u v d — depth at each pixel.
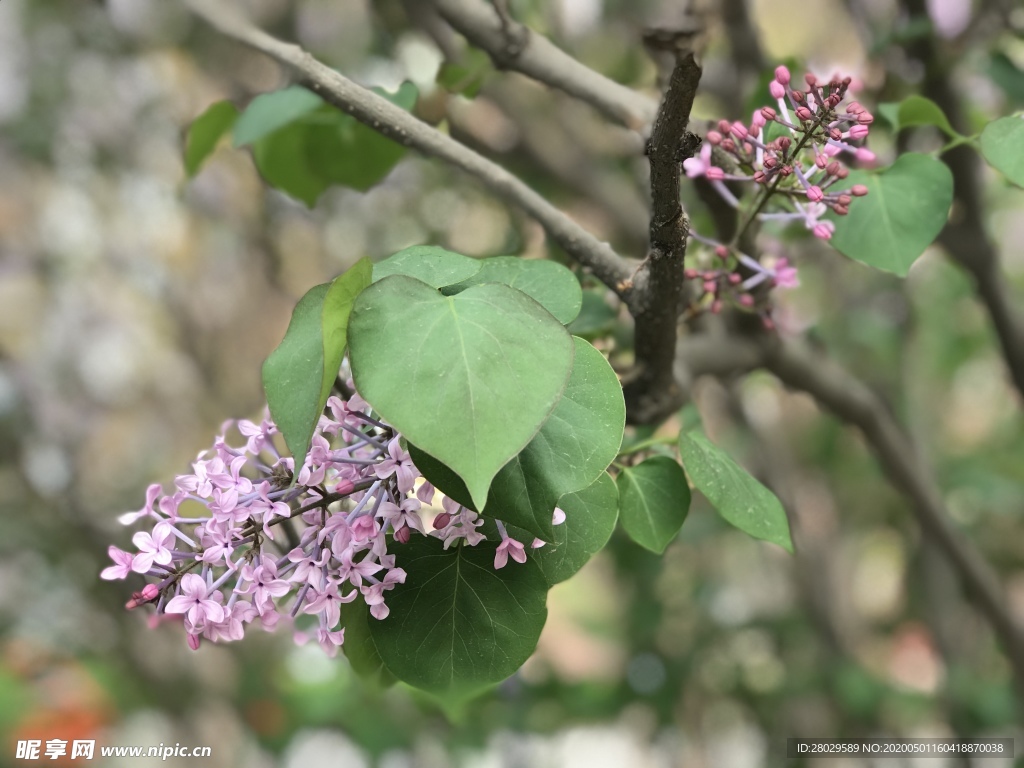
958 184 0.80
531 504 0.45
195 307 1.63
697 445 0.53
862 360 1.28
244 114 0.65
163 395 1.66
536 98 1.06
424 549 0.49
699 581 1.33
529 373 0.44
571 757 1.72
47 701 1.19
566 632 1.51
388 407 0.43
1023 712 1.12
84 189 1.57
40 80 1.45
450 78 0.68
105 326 1.66
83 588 1.40
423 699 1.06
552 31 0.85
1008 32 0.78
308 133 0.69
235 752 1.46
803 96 0.52
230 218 1.53
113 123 1.48
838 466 1.44
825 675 1.22
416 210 1.17
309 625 0.60
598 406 0.47
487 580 0.49
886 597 1.77
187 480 0.48
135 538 0.48
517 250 0.88
